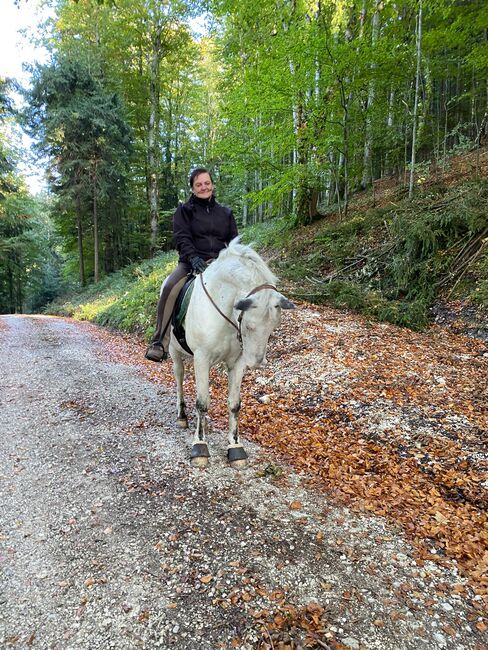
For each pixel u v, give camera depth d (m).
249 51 13.92
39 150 22.08
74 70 20.97
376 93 11.95
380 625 2.10
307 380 5.46
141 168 26.64
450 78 15.03
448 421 4.16
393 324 7.24
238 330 2.96
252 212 29.52
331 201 16.97
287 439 4.21
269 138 12.11
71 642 1.97
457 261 7.95
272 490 3.30
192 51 24.03
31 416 4.82
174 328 3.88
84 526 2.83
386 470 3.60
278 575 2.40
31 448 4.00
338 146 12.12
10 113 20.73
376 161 15.24
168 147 28.38
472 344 6.27
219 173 28.48
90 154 22.50
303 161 12.45
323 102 11.03
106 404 5.26
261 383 5.71
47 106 21.59
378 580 2.40
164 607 2.17
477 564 2.53
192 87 27.81
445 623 2.13
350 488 3.34
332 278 9.59
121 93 24.09
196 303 3.38
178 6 19.02
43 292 34.97
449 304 7.44
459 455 3.66
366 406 4.64
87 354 8.46
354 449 3.96
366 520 2.96
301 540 2.71
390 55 10.32
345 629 2.07
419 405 4.52
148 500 3.12
